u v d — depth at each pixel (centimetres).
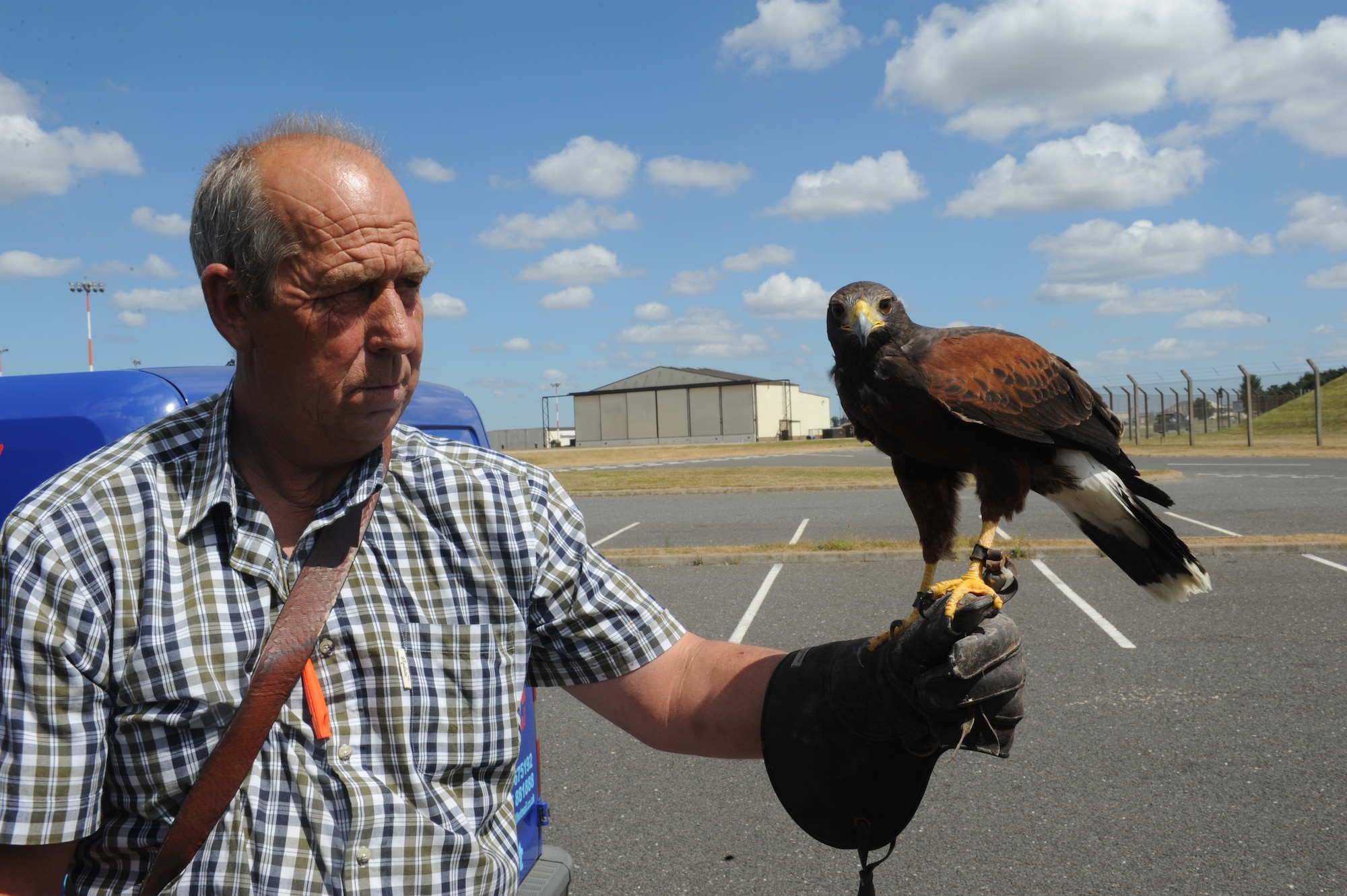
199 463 142
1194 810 436
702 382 9062
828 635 777
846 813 178
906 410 343
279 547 142
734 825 448
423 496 152
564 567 169
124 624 130
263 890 130
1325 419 4250
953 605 169
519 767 329
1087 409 377
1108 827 425
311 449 146
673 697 186
